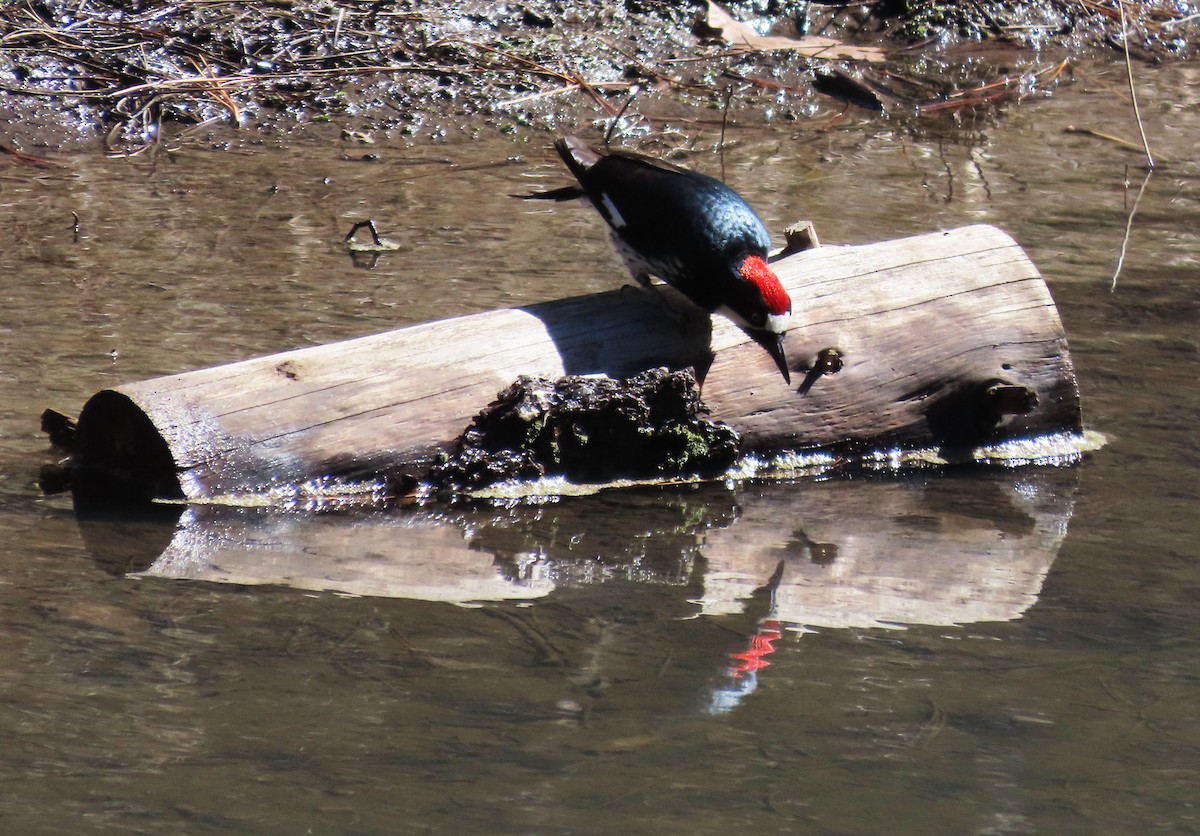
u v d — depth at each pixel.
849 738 6.48
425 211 15.76
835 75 20.52
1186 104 20.89
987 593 8.23
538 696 6.75
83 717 6.33
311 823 5.63
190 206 15.54
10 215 14.91
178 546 8.39
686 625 7.67
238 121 17.86
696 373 9.95
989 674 7.17
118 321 12.30
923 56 21.69
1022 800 6.02
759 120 19.47
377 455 9.30
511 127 18.53
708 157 18.06
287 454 9.14
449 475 9.47
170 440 8.95
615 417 9.74
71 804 5.69
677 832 5.67
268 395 9.21
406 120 18.36
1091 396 11.79
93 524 8.66
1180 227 16.36
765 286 9.62
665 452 9.95
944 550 8.94
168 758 6.05
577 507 9.49
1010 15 22.58
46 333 11.92
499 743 6.29
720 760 6.24
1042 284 10.84
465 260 14.32
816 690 6.93
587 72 19.75
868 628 7.73
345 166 17.14
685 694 6.84
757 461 10.23
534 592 8.04
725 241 9.64
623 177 10.16
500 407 9.52
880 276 10.55
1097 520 9.51
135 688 6.62
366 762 6.09
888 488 10.08
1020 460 10.66
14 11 18.75
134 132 17.44
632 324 9.96
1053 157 18.72
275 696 6.61
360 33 19.56
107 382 10.97
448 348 9.62
